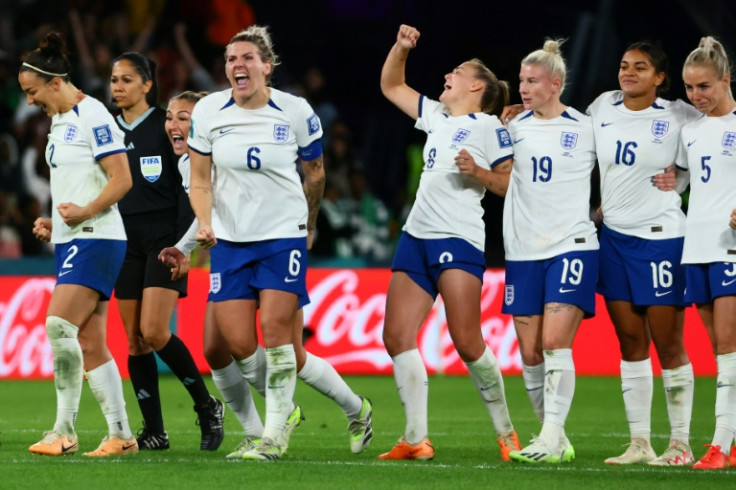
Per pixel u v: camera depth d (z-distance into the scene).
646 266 23.47
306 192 23.70
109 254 22.95
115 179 22.75
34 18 62.88
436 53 69.94
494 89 23.77
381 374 48.53
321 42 70.25
